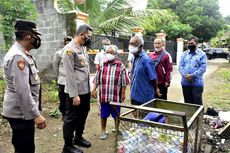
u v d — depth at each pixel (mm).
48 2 9062
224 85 11711
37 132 5234
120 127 3293
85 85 4215
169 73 5324
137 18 12297
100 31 11969
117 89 4707
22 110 2686
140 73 4426
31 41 2791
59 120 5953
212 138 4758
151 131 3111
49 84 9109
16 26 2752
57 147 4590
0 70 8523
